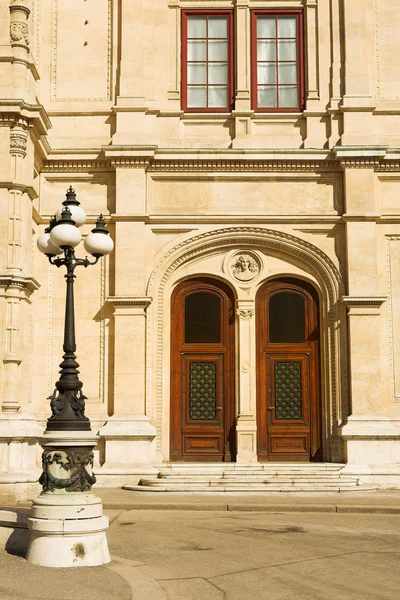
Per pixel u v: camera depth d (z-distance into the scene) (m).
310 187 18.92
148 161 18.64
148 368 18.17
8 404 16.02
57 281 18.70
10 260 16.58
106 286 18.56
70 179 18.94
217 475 17.16
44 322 18.52
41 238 11.33
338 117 19.12
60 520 9.20
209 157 18.69
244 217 18.67
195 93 19.67
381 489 17.12
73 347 10.36
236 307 18.89
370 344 18.08
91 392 18.31
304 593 8.23
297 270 18.97
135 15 19.33
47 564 9.09
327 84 19.39
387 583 8.70
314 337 18.97
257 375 18.86
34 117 16.98
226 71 19.78
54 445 9.59
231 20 19.88
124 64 19.14
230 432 18.64
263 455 18.59
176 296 19.08
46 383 18.34
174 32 19.64
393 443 17.66
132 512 14.29
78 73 19.36
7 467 15.57
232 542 11.16
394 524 12.98
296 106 19.61
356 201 18.56
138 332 18.11
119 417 17.80
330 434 18.27
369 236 18.50
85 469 9.66
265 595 8.12
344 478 16.92
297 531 12.20
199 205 18.80
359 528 12.52
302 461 18.56
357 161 18.62
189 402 18.80
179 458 18.56
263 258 18.98
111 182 18.95
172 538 11.45
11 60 17.20
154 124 19.16
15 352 16.30
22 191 16.91
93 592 7.82
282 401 18.81
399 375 18.44
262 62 19.80
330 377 18.42
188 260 18.92
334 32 19.48
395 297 18.70
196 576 8.95
